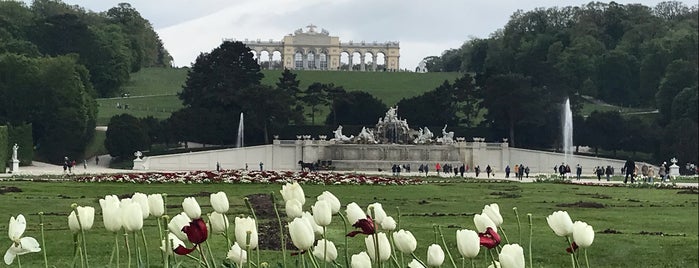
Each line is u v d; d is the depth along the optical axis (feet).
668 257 99.76
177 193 195.93
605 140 489.26
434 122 551.59
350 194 205.67
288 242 102.47
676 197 215.51
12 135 416.46
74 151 451.53
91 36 615.57
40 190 204.23
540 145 516.32
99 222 124.26
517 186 266.57
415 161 475.72
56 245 97.25
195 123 483.51
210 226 40.29
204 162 457.68
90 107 469.98
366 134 483.92
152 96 640.17
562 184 284.61
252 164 471.21
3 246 97.66
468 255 34.37
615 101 632.79
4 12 626.64
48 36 605.31
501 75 513.04
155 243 97.91
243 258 39.88
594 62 625.00
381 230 42.93
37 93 442.91
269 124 503.61
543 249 102.12
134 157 444.96
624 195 222.89
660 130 480.23
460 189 242.17
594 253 100.99
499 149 481.87
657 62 594.24
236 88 513.45
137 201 38.65
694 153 460.14
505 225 132.26
